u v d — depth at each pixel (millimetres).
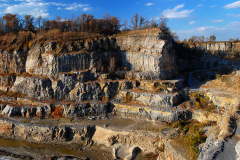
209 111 44750
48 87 55906
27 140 47625
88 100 54688
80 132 45969
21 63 64375
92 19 76000
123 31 76125
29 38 68938
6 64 65938
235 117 36125
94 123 48156
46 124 48625
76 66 59219
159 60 55531
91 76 58531
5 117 53094
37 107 53312
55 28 74438
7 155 42125
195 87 56938
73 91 55031
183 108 47312
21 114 53906
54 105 53469
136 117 49594
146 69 58812
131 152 40781
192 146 34594
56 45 60844
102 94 55250
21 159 40719
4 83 63375
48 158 40531
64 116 51844
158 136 41375
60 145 45281
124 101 53000
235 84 51156
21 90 59406
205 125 42125
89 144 44719
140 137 42469
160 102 48812
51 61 57281
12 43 68500
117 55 65062
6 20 79188
